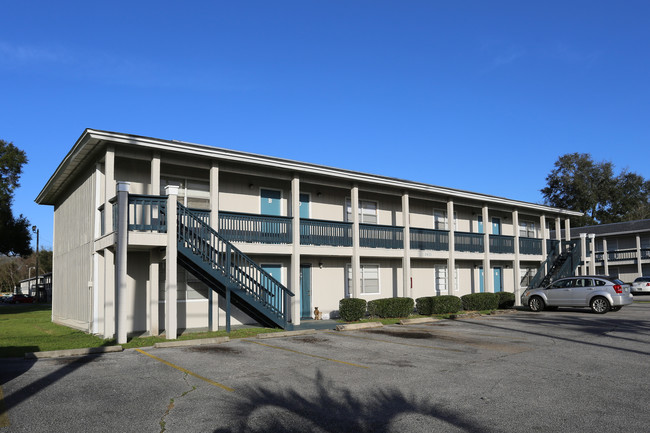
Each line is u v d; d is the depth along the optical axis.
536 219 32.84
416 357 10.91
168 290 13.84
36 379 8.77
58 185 21.53
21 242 40.22
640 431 5.97
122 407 7.03
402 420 6.45
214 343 13.20
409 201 24.69
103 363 10.27
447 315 20.86
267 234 17.64
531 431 6.00
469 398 7.48
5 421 6.40
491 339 13.70
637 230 41.00
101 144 14.83
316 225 19.19
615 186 62.69
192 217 14.67
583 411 6.79
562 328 16.11
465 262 27.42
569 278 22.61
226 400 7.39
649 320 18.39
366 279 22.73
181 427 6.18
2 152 38.44
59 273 23.97
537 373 9.21
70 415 6.65
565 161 65.12
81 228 18.97
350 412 6.81
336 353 11.47
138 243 13.70
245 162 16.81
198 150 15.55
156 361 10.48
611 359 10.60
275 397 7.57
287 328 15.86
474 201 25.39
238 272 15.62
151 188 15.12
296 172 18.39
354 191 20.27
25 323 23.22
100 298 16.20
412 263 24.62
